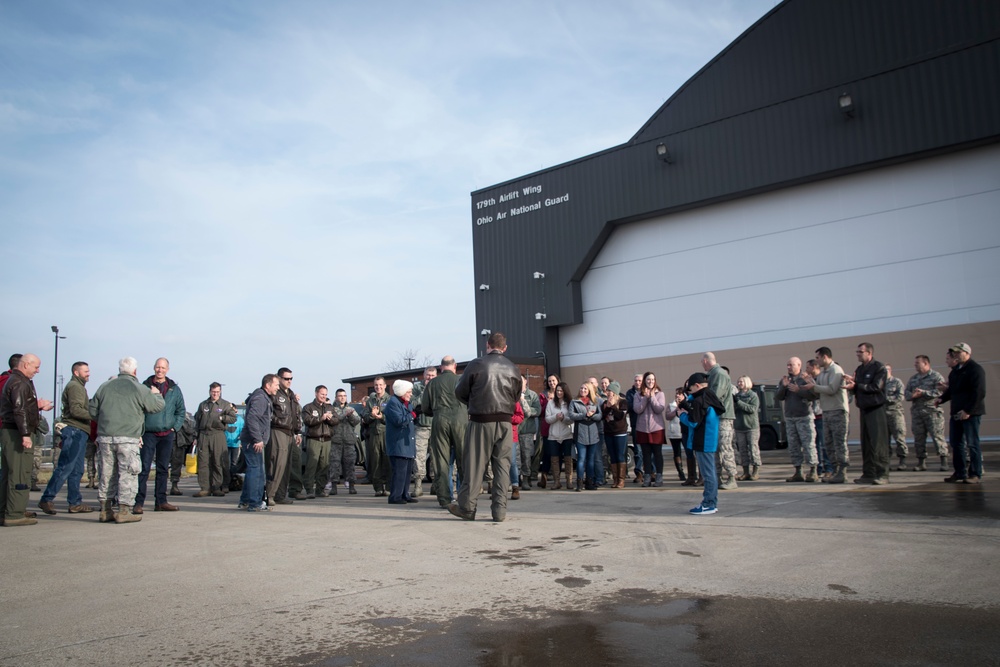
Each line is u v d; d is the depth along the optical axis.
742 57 23.64
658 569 5.04
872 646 3.37
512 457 10.27
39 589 4.86
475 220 29.41
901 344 20.84
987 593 4.11
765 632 3.62
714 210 24.39
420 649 3.53
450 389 9.51
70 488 9.75
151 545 6.59
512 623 3.91
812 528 6.30
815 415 11.93
